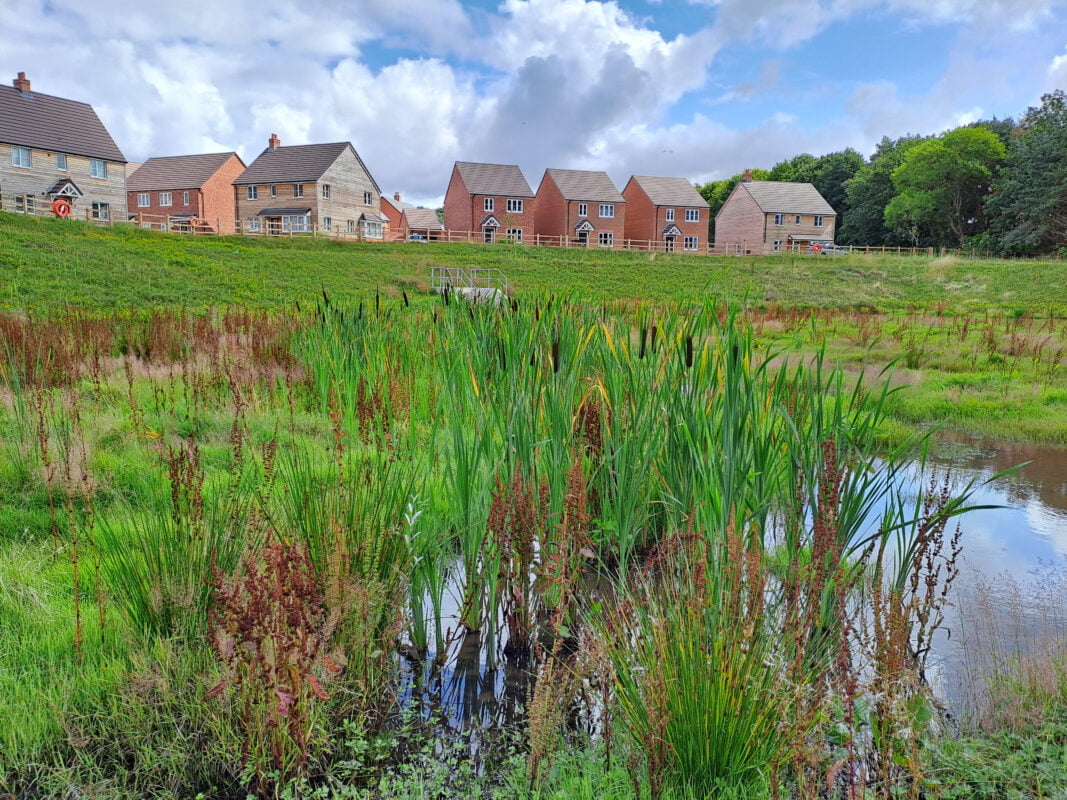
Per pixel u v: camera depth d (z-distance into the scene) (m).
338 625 3.13
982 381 11.09
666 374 4.34
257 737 2.75
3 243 23.61
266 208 51.56
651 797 2.42
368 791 2.65
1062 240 52.22
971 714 3.00
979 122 72.69
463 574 4.13
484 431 4.12
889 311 24.50
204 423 6.84
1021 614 3.95
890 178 68.25
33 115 39.88
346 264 33.50
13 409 6.33
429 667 3.61
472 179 54.88
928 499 3.81
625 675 2.81
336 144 51.88
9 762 2.65
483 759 2.95
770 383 4.46
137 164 68.19
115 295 19.95
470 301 6.85
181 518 3.57
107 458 5.42
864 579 3.91
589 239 56.91
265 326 11.47
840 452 3.89
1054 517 5.69
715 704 2.48
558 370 4.53
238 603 2.66
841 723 2.91
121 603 3.48
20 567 3.85
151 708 2.88
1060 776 2.47
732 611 2.65
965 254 57.19
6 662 3.12
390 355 7.44
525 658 3.70
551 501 4.09
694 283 33.12
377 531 3.48
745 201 61.22
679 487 4.20
